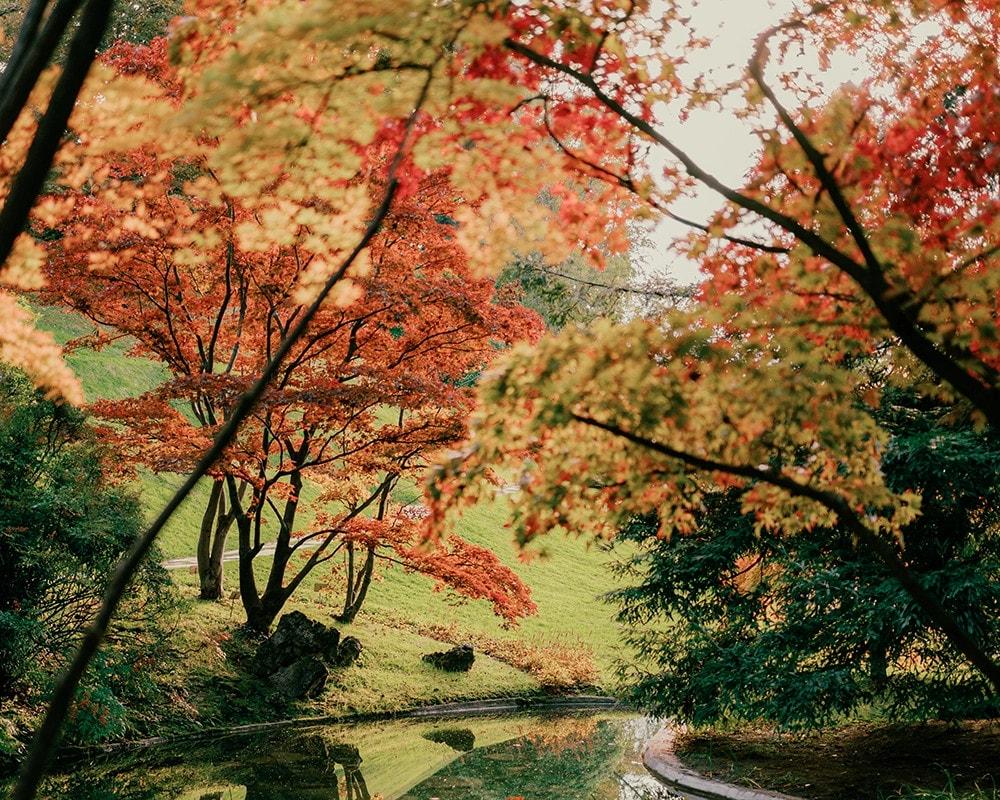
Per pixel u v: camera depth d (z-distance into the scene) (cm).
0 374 1142
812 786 981
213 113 350
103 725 1150
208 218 1035
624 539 1227
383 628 2183
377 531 1573
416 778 1191
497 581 1609
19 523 1077
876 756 1078
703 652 1173
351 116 348
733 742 1274
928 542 998
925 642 1057
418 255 1363
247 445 1494
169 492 2528
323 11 300
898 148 398
